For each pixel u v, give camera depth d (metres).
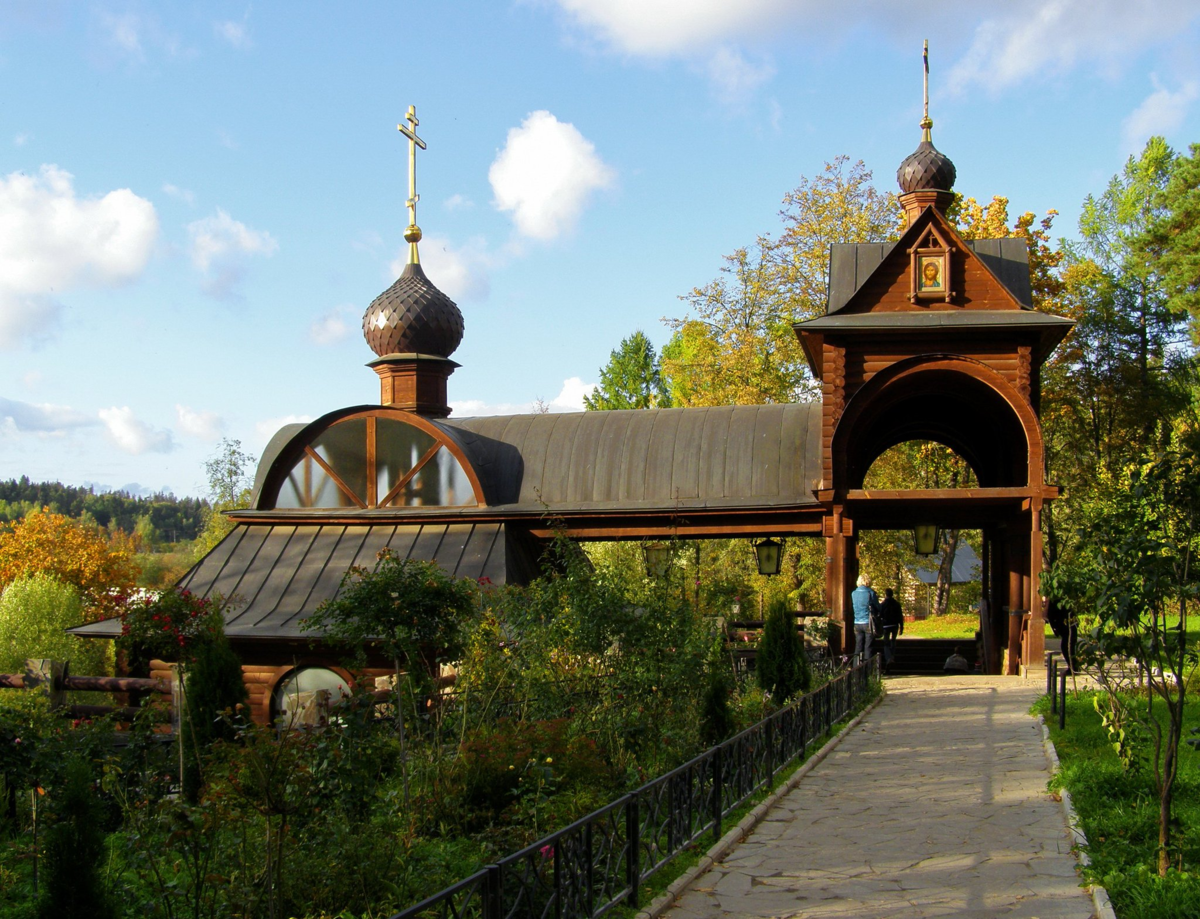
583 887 6.50
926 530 23.25
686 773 8.17
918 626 37.06
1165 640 7.72
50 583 38.28
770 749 10.48
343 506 24.05
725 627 17.66
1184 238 38.00
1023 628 21.91
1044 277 36.34
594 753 9.98
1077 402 37.22
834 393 21.05
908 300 21.14
